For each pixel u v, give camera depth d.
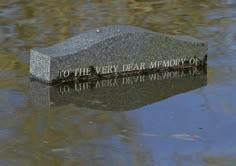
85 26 12.03
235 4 14.02
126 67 9.23
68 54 8.88
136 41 9.23
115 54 9.12
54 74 8.84
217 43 10.80
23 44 10.80
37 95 8.50
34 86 8.84
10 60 9.94
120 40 9.12
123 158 6.64
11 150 6.86
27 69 9.53
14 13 13.19
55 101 8.30
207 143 7.03
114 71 9.16
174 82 9.05
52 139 7.12
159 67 9.42
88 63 8.99
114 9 13.58
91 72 9.02
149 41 9.30
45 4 14.02
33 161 6.59
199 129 7.41
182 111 7.96
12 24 12.24
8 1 14.36
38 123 7.58
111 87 8.84
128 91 8.68
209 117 7.77
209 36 11.26
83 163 6.54
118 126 7.49
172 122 7.62
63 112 7.93
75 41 9.23
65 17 12.80
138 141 7.08
